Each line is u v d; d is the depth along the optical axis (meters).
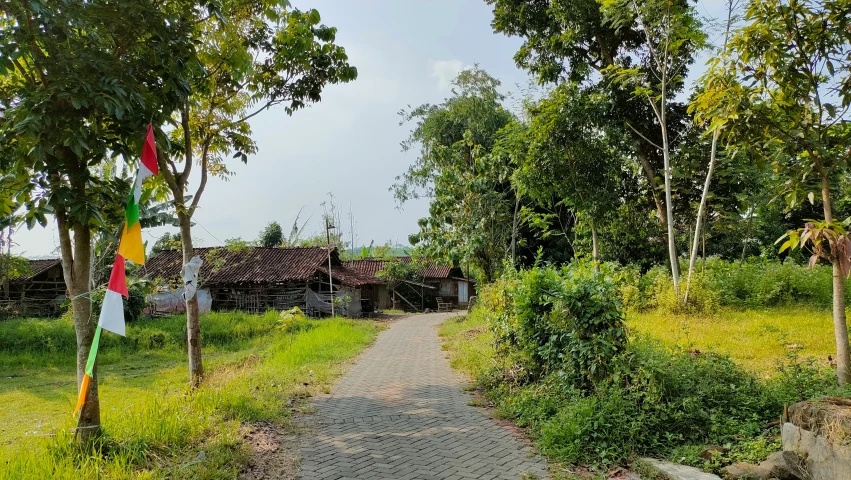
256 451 5.54
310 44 10.04
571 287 7.13
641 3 14.82
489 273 22.86
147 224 15.91
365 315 33.66
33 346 16.02
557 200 24.64
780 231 26.11
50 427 7.68
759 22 6.32
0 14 5.00
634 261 21.62
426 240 24.52
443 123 28.45
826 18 6.05
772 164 6.71
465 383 9.32
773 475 4.33
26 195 4.96
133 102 5.02
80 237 5.26
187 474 4.67
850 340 9.89
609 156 16.83
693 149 16.94
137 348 16.86
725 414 5.70
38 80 5.36
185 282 9.15
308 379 9.73
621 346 6.66
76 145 4.50
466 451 5.63
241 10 9.77
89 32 5.10
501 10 19.89
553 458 5.36
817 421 4.21
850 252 5.38
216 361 13.96
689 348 7.74
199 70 7.23
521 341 8.30
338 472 5.00
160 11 5.61
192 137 10.45
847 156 6.06
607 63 18.78
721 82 6.40
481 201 22.64
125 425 5.58
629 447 5.27
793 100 6.41
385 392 8.77
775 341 9.93
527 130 17.56
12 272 18.55
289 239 39.75
